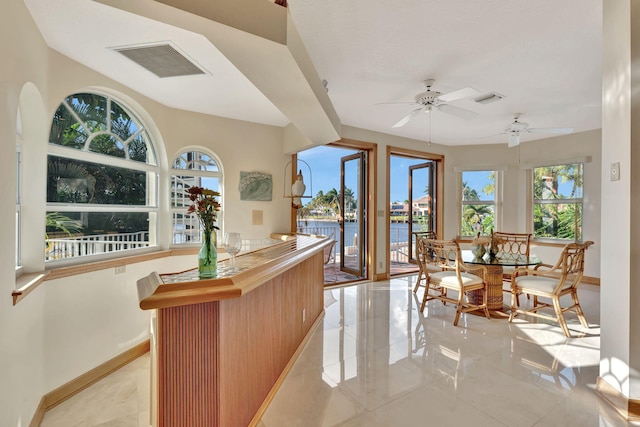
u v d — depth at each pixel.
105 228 2.94
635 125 1.83
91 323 2.59
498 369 2.48
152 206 3.49
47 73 2.29
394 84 3.41
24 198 2.21
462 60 2.87
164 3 1.46
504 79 3.26
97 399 2.33
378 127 5.16
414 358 2.68
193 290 1.36
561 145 5.59
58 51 2.39
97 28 2.10
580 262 3.32
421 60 2.87
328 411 1.98
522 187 6.06
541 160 5.84
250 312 1.85
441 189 6.35
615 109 1.95
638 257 1.84
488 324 3.49
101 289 2.69
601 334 2.10
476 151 6.39
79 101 2.70
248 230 4.32
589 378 2.33
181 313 1.42
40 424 2.04
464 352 2.79
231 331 1.61
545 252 5.75
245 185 4.29
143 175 3.43
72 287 2.44
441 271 4.07
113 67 2.67
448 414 1.94
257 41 1.75
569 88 3.48
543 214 5.89
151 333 1.66
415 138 5.90
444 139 5.97
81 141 2.72
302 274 2.95
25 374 1.90
